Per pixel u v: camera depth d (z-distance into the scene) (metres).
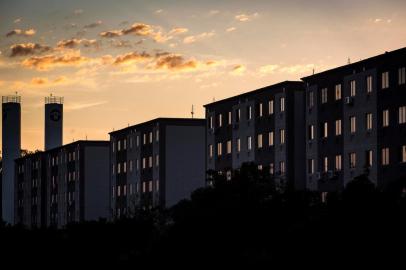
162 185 138.00
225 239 68.19
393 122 86.25
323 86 98.12
